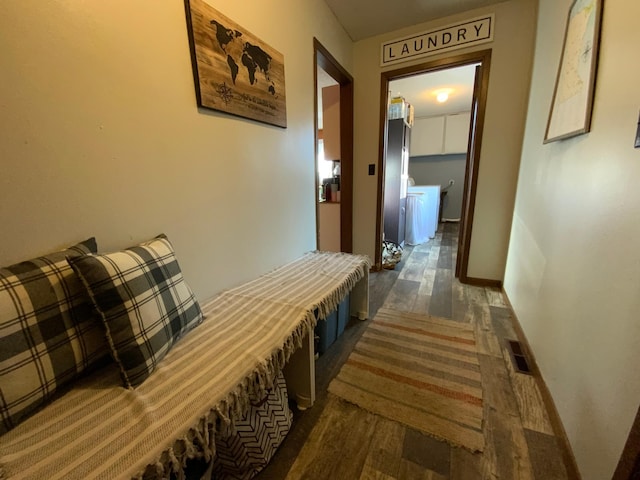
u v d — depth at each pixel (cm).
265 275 167
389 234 387
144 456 60
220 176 134
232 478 100
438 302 237
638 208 78
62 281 74
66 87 78
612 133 94
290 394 134
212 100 123
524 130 224
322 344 166
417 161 631
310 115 204
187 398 75
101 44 85
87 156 85
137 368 78
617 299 84
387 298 247
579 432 97
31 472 55
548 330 137
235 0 132
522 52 218
